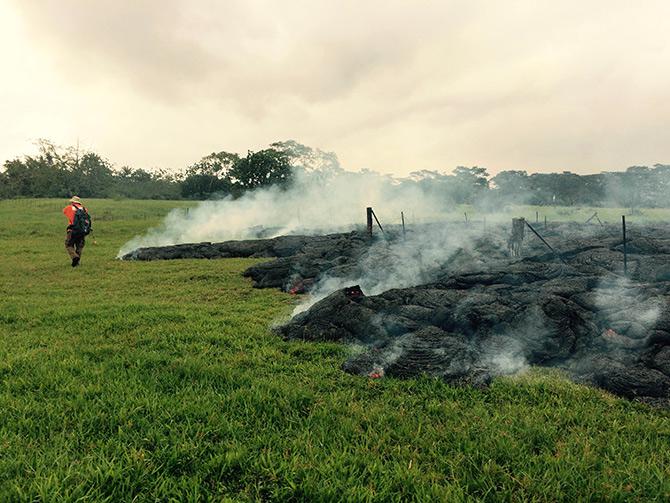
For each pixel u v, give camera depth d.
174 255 19.44
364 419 4.41
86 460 3.55
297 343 7.00
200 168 88.38
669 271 9.56
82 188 84.56
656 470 3.50
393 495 3.22
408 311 7.55
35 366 5.70
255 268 14.12
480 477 3.42
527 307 7.00
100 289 12.48
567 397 5.07
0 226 31.73
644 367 5.64
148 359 5.99
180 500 3.13
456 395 5.05
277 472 3.46
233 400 4.79
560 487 3.34
